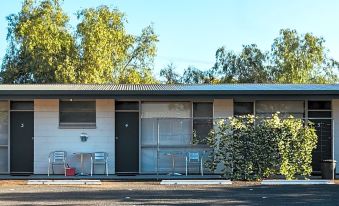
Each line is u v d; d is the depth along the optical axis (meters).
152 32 45.97
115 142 20.58
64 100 20.47
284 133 18.59
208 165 19.20
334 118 20.48
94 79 36.38
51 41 36.66
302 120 19.55
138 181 18.58
